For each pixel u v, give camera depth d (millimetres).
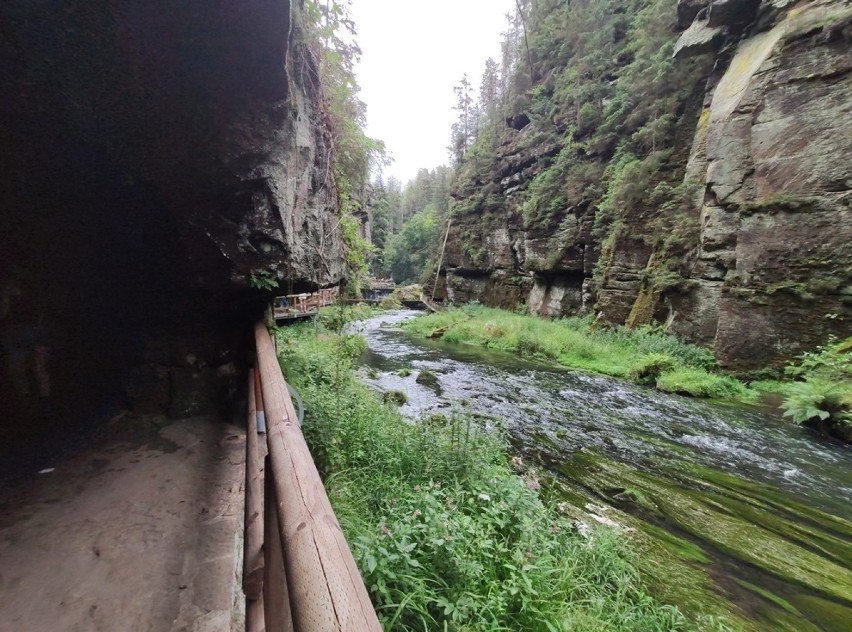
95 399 2971
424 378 9922
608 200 16125
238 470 2561
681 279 11859
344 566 663
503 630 2164
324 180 5051
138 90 2145
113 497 2168
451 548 2338
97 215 2617
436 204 57875
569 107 22828
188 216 2814
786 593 3131
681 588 3123
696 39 12336
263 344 2732
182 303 3230
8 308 2381
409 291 42156
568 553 3094
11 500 2094
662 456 5758
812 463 5598
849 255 8023
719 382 9094
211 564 1734
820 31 8711
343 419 4082
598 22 20953
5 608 1429
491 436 5520
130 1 1818
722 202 10586
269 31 2205
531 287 23922
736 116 10312
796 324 8648
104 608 1464
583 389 9484
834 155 8336
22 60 1811
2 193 2166
